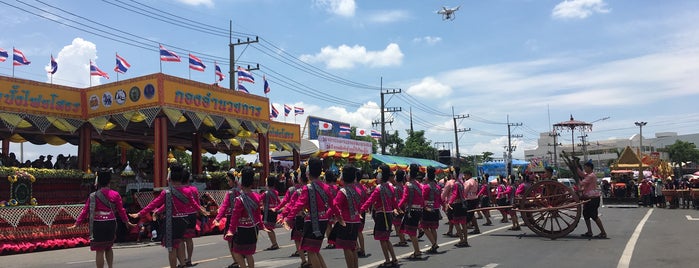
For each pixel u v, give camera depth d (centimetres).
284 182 1752
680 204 3080
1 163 1670
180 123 2141
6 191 1459
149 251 1387
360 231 1118
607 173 6869
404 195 1027
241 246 763
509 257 1033
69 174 1667
